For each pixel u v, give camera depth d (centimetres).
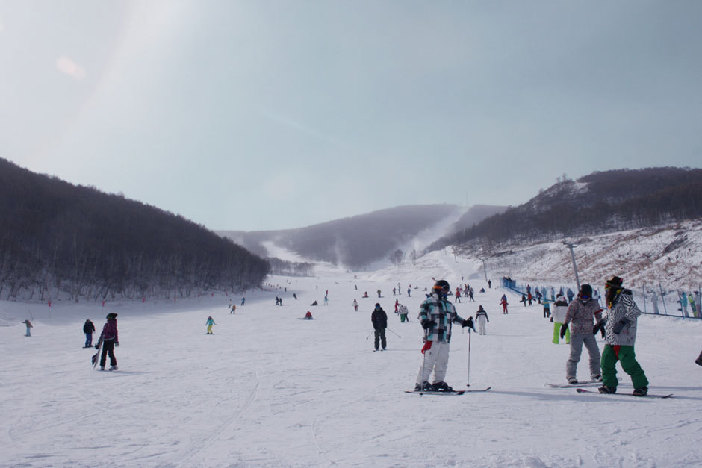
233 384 902
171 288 8875
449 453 391
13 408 691
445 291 739
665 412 505
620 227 13575
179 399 750
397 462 374
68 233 8506
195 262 10644
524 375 883
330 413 606
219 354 1559
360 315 4341
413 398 681
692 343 1385
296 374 1025
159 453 437
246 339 2209
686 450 372
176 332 2797
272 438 484
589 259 8912
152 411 657
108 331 1222
